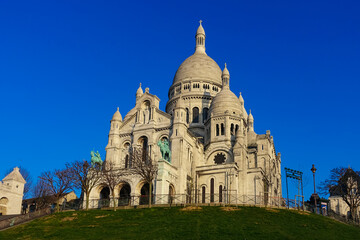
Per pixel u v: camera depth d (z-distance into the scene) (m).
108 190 94.50
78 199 113.00
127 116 126.31
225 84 125.31
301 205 78.69
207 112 125.19
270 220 63.38
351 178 92.56
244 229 57.56
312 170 82.25
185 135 97.31
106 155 101.62
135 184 86.88
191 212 67.38
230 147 104.56
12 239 57.69
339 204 113.69
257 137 117.12
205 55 142.50
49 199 104.31
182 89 131.00
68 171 85.19
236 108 111.50
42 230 61.16
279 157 134.88
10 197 98.19
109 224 62.38
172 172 89.50
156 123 100.38
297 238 54.62
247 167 105.06
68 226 62.78
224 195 87.31
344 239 56.44
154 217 65.25
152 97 102.81
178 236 54.69
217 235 54.84
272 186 111.69
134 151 93.62
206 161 106.00
